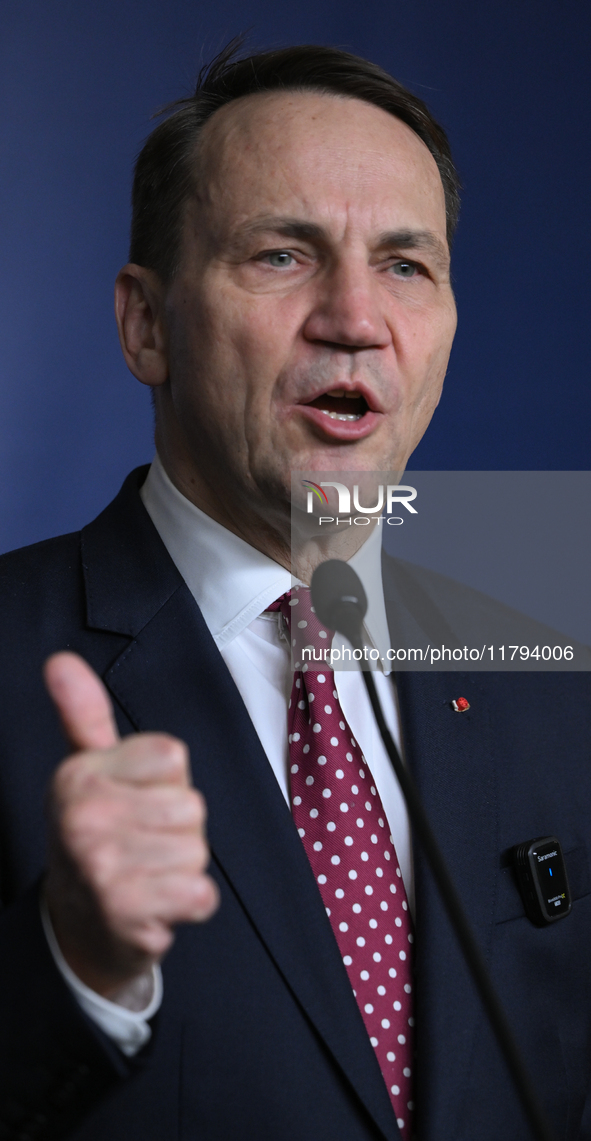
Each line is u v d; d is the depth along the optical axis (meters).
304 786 2.38
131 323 2.80
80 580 2.68
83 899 1.53
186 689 2.44
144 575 2.64
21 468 4.88
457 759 2.63
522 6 5.49
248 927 2.22
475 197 5.40
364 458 2.47
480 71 5.43
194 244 2.55
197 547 2.65
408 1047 2.27
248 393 2.45
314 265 2.47
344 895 2.32
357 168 2.47
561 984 2.54
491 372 5.39
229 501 2.58
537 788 2.71
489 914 2.46
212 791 2.32
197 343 2.51
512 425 5.38
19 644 2.52
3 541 4.84
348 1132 2.13
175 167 2.63
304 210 2.41
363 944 2.29
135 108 5.05
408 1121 2.22
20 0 4.93
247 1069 2.13
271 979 2.19
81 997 1.71
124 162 5.03
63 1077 1.70
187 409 2.56
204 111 2.65
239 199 2.47
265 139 2.49
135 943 1.49
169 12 5.10
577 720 2.89
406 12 5.35
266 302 2.43
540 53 5.50
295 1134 2.11
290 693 2.51
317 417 2.43
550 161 5.50
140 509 2.80
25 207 4.92
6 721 2.40
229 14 5.16
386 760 2.58
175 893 1.48
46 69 4.96
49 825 1.59
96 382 4.97
